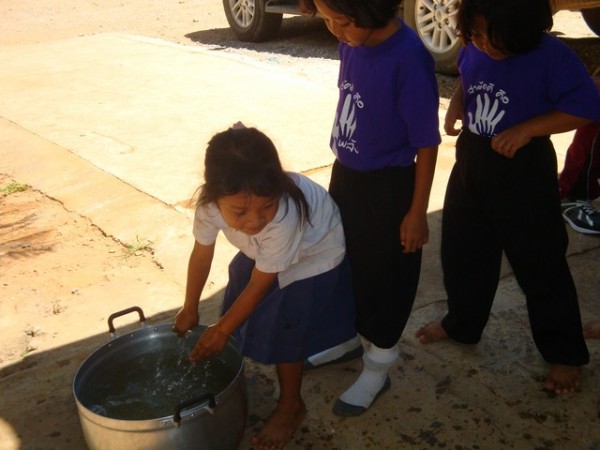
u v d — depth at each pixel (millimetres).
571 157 3789
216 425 2152
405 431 2449
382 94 2078
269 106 5980
